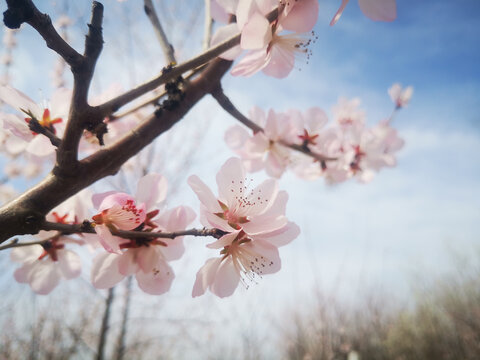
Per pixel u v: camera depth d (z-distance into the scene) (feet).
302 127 0.75
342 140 0.90
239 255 0.42
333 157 0.78
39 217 0.32
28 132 0.45
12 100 0.43
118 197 0.39
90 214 0.47
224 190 0.43
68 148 0.33
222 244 0.39
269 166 0.72
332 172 0.81
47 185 0.33
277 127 0.71
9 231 0.31
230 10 0.44
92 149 0.54
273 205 0.43
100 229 0.37
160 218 0.45
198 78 0.43
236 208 0.42
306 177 0.89
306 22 0.36
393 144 0.97
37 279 0.49
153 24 0.49
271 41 0.42
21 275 0.49
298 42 0.45
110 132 0.55
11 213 0.31
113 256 0.45
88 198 0.48
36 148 0.44
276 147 0.71
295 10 0.36
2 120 0.44
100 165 0.35
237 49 0.42
